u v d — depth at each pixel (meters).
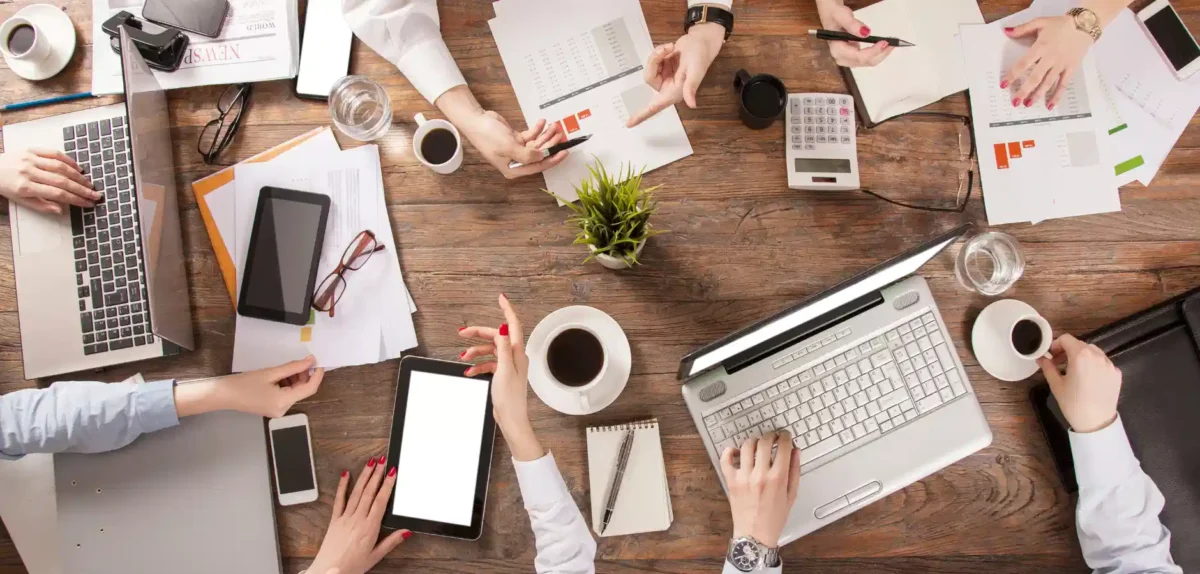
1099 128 1.15
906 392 1.06
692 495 1.11
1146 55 1.16
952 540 1.11
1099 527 1.04
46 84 1.17
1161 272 1.15
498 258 1.14
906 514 1.11
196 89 1.17
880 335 1.06
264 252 1.12
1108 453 1.03
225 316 1.13
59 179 1.09
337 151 1.14
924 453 1.06
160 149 1.09
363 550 1.06
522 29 1.17
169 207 1.10
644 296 1.14
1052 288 1.15
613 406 1.12
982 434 1.06
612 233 0.99
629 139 1.15
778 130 1.16
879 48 1.08
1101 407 1.03
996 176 1.14
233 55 1.16
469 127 1.10
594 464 1.09
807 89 1.16
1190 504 1.04
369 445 1.11
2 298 1.13
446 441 1.10
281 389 1.07
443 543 1.10
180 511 1.08
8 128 1.14
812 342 1.06
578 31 1.16
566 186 1.14
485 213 1.15
